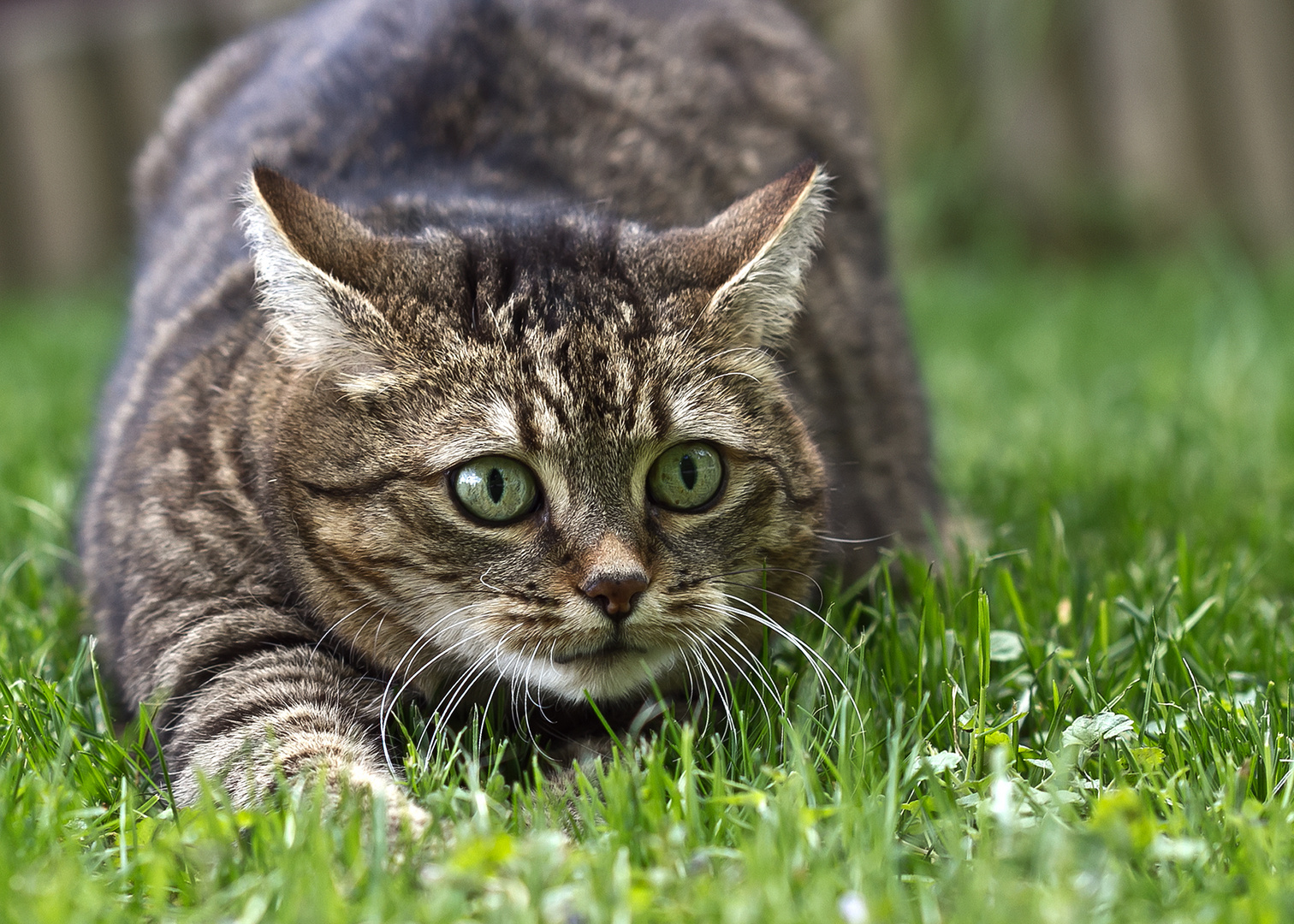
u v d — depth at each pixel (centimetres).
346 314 111
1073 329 194
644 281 113
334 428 112
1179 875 105
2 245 269
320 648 113
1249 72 260
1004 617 118
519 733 113
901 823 107
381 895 103
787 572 115
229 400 114
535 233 114
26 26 266
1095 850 105
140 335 121
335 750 109
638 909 103
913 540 127
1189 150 262
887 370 127
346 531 112
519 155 121
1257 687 113
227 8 258
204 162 125
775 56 130
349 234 112
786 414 114
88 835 107
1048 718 112
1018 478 133
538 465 111
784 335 116
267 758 109
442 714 113
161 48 262
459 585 111
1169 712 110
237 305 117
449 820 107
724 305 113
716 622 112
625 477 112
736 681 114
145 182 130
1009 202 265
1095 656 115
